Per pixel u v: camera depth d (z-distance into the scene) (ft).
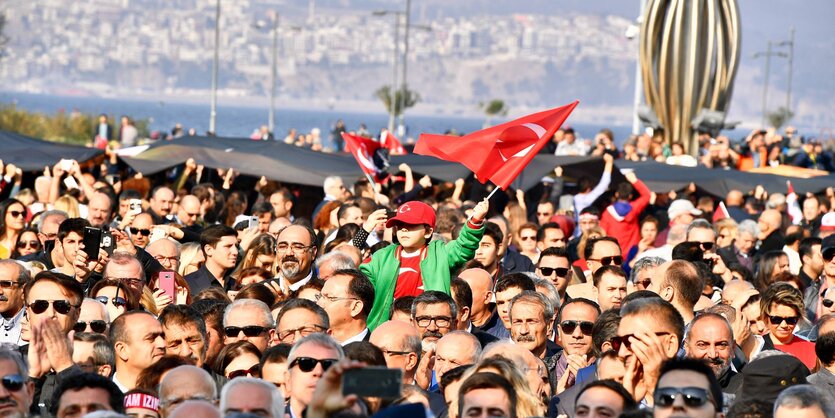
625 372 61.11
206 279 98.53
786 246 126.41
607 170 150.82
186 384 55.01
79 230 91.61
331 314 74.33
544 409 61.82
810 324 84.89
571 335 73.05
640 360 59.47
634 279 88.99
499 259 103.45
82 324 72.38
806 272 112.98
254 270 93.86
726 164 218.38
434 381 71.67
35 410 60.95
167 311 69.15
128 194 130.52
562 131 241.35
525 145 89.56
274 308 77.56
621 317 60.70
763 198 168.66
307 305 68.28
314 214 141.69
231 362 66.23
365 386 40.98
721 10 243.19
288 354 60.49
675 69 241.76
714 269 106.11
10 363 52.47
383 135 166.81
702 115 241.96
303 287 80.64
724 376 67.05
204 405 47.09
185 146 163.43
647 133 246.47
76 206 121.49
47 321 62.90
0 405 52.03
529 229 116.06
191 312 69.41
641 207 137.18
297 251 91.35
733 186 167.22
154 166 161.68
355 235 98.32
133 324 65.98
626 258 135.74
